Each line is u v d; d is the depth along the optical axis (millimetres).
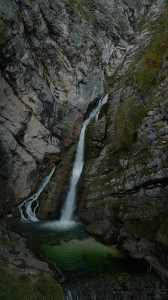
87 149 27109
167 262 11195
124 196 17188
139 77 28938
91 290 10273
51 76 28766
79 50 31859
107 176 20391
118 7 50656
